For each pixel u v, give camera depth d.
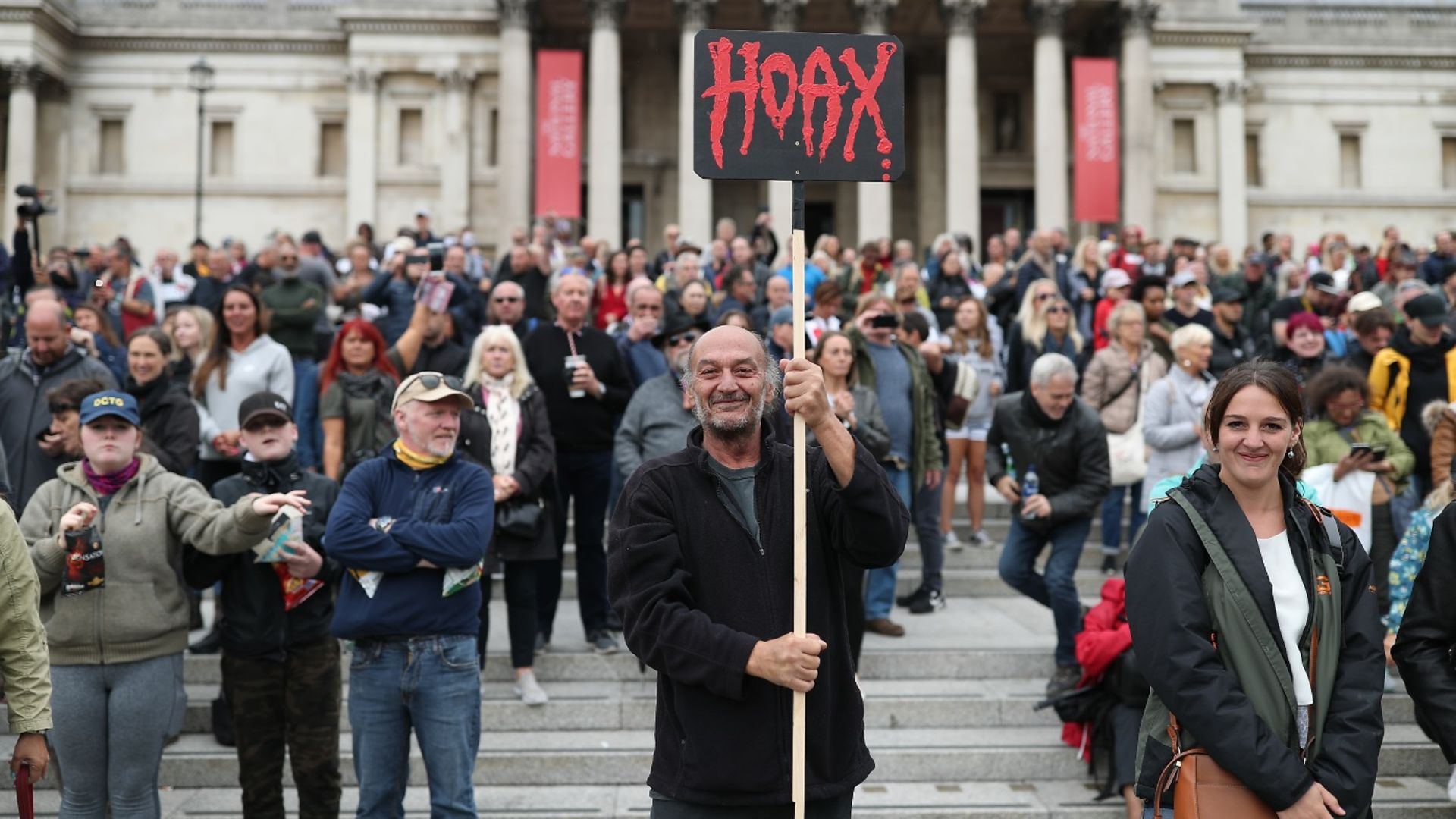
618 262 16.19
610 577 4.36
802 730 4.06
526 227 42.88
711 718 4.18
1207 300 17.42
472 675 6.34
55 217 46.34
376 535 6.14
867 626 9.88
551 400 9.67
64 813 6.30
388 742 6.26
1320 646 4.28
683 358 9.34
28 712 5.15
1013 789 7.93
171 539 6.47
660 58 47.53
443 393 6.46
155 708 6.31
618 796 7.82
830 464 4.19
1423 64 48.53
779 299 12.61
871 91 4.43
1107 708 7.75
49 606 6.27
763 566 4.32
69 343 8.80
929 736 8.47
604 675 9.24
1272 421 4.36
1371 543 8.66
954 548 11.99
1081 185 37.78
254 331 9.82
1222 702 4.10
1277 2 48.72
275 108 47.31
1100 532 12.38
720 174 4.38
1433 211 48.38
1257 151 48.47
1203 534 4.34
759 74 4.41
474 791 7.55
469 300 15.40
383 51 45.78
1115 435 11.41
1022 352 12.42
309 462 10.64
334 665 6.88
